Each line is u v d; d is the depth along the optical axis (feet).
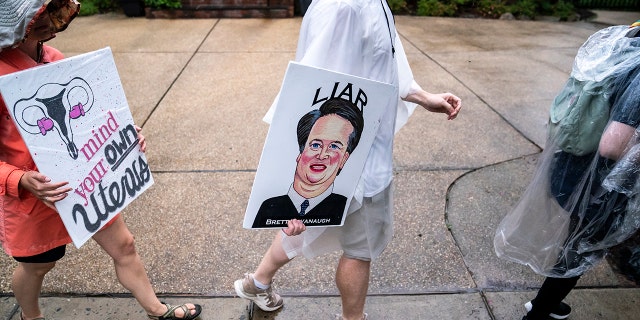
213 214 9.48
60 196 4.68
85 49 19.56
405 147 12.37
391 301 7.49
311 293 7.61
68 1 4.80
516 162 11.73
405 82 6.13
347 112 4.86
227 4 25.45
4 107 4.54
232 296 7.50
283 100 4.53
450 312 7.32
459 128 13.52
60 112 4.63
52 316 7.02
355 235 5.77
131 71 17.33
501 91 16.38
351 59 4.86
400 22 26.21
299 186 5.13
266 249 8.55
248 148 12.11
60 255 5.69
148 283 6.42
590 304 7.48
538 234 6.38
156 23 24.22
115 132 5.38
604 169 5.42
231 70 17.65
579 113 5.41
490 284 7.89
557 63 19.70
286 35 22.50
